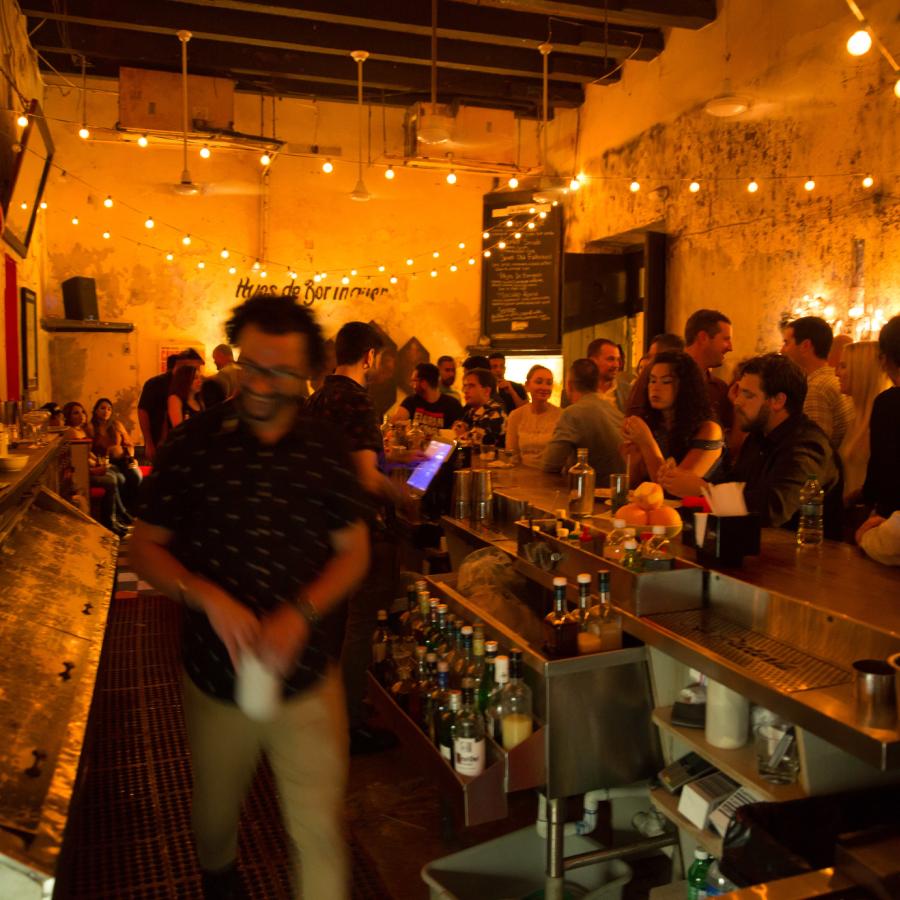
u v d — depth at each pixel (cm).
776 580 215
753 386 268
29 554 313
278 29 758
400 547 436
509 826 279
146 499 175
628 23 743
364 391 299
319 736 178
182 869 247
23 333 718
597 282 907
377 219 1033
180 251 971
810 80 600
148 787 295
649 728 232
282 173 1000
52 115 918
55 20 759
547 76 809
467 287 1065
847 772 182
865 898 142
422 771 246
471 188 1057
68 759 154
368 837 275
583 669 224
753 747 205
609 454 420
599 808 261
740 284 684
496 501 365
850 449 389
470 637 254
